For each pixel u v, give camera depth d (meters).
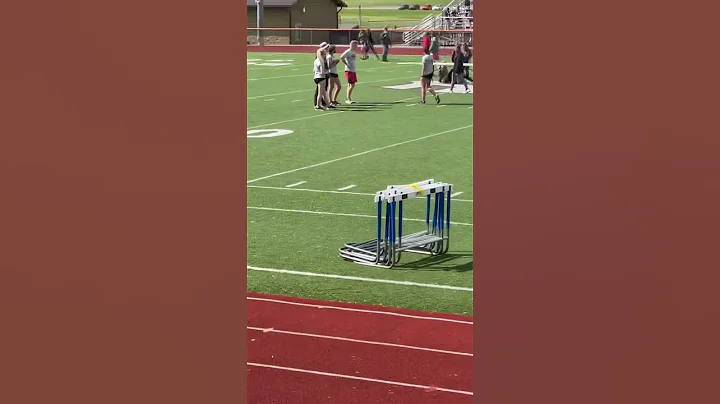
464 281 8.78
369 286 8.62
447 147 17.12
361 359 6.80
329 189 13.30
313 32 59.12
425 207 12.13
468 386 6.29
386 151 16.70
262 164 15.38
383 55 44.41
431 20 60.44
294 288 8.58
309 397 6.14
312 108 23.64
